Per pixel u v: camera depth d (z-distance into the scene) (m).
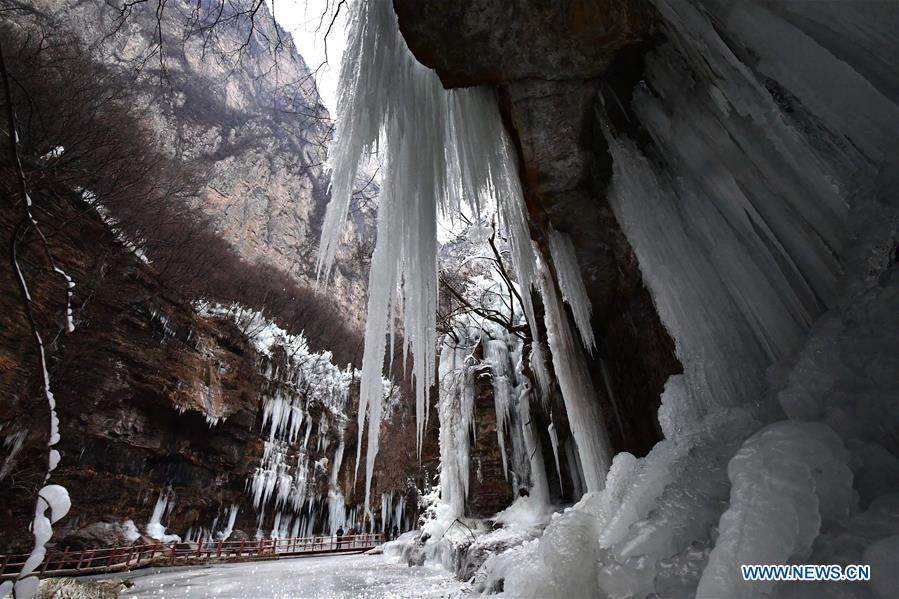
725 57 2.67
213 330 20.08
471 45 3.30
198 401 18.05
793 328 2.45
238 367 20.73
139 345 16.23
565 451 9.43
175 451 17.30
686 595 1.61
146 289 16.92
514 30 3.19
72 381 13.61
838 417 1.65
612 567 1.98
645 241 3.62
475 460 10.98
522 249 5.33
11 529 10.82
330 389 26.81
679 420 3.08
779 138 2.46
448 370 12.45
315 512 23.86
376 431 4.23
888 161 1.98
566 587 2.27
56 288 12.91
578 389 5.54
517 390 11.33
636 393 5.15
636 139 3.83
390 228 4.30
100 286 14.79
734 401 2.75
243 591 8.12
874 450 1.53
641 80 3.58
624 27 3.13
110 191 15.75
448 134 4.70
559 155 4.14
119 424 15.21
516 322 12.02
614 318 5.43
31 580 1.66
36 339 1.84
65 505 1.80
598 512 2.65
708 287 3.08
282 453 22.41
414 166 4.21
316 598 6.80
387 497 25.06
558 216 4.71
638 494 2.28
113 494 14.80
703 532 1.83
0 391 11.44
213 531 18.31
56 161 12.80
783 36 2.32
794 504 1.38
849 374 1.74
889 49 2.00
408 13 3.12
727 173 2.86
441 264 11.98
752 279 2.71
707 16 2.71
